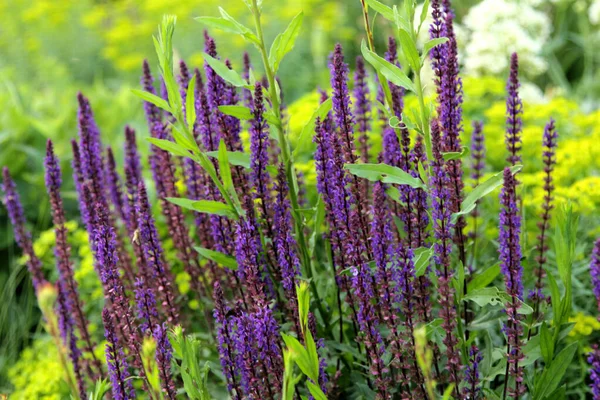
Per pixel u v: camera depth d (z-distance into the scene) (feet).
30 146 7.30
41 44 10.73
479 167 4.96
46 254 5.82
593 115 5.92
